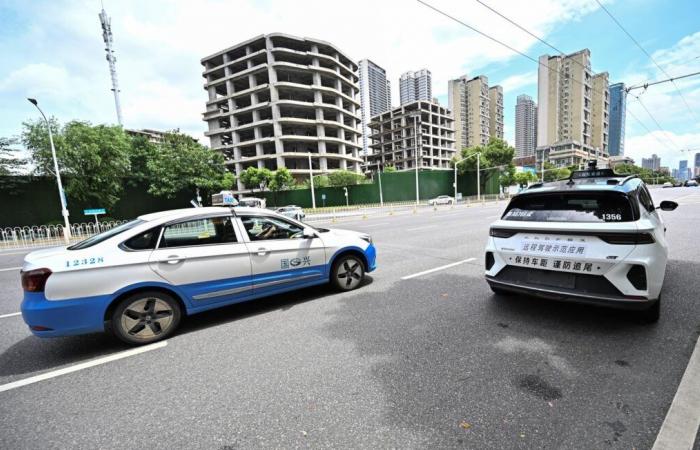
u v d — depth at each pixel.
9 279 8.01
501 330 3.56
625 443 1.97
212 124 68.38
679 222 11.30
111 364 3.24
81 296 3.33
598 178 4.21
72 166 22.98
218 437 2.17
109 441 2.18
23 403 2.65
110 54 45.78
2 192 24.66
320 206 51.34
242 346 3.49
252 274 4.29
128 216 31.61
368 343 3.42
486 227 13.19
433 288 5.17
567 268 3.44
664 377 2.60
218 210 4.28
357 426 2.21
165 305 3.75
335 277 5.14
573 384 2.57
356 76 72.50
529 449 1.96
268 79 63.06
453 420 2.23
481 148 55.16
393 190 50.53
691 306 3.97
